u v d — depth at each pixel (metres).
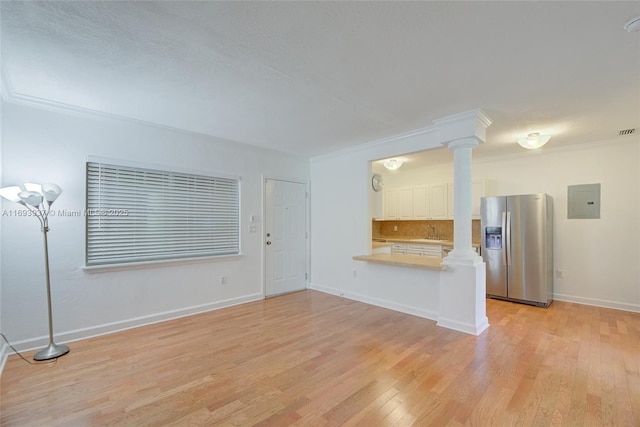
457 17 1.66
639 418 1.84
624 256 4.06
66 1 1.52
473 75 2.33
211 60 2.14
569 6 1.56
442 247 5.68
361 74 2.33
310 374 2.38
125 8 1.59
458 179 3.36
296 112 3.15
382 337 3.13
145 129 3.55
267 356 2.70
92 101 2.86
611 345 2.90
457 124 3.24
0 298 2.66
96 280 3.19
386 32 1.81
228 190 4.36
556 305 4.29
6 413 1.90
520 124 3.45
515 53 2.03
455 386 2.20
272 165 4.90
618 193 4.10
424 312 3.76
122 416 1.88
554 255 4.60
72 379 2.31
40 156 2.88
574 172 4.43
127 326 3.37
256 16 1.66
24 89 2.61
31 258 2.83
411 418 1.85
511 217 4.46
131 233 3.46
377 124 3.53
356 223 4.65
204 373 2.40
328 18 1.67
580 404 1.98
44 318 2.89
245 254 4.50
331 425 1.80
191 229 3.96
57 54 2.05
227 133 3.91
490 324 3.51
